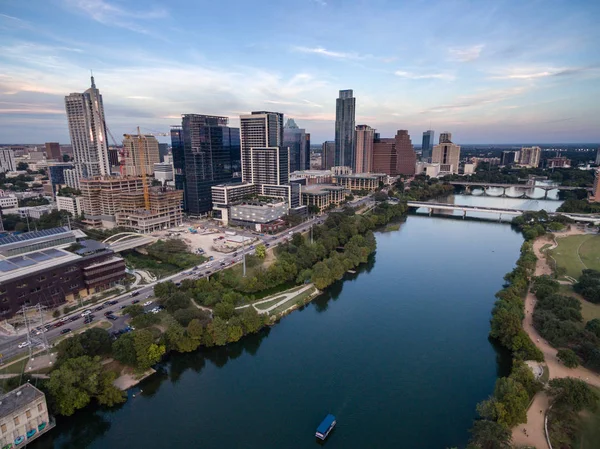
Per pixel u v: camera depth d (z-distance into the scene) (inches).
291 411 6993.1
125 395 7239.2
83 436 6624.0
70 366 6998.0
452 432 6476.4
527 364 7869.1
